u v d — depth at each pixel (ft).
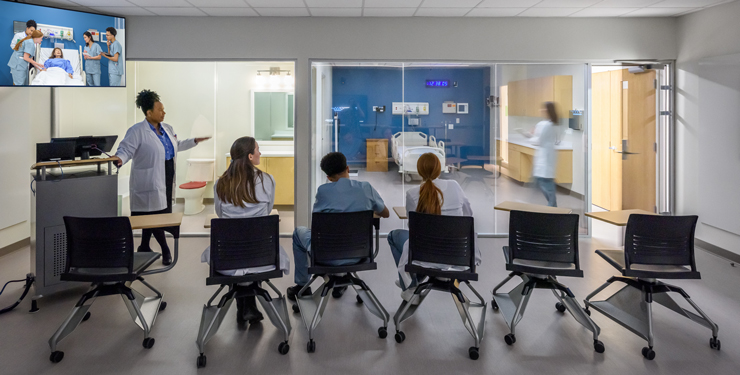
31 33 15.85
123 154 14.49
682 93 18.16
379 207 11.12
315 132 18.70
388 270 14.80
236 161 10.39
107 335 10.07
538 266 9.95
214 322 9.23
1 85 15.55
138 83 18.93
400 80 18.62
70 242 9.32
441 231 9.53
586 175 19.03
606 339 9.91
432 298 12.30
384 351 9.40
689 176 17.94
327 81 18.53
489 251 17.13
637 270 9.38
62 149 11.70
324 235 9.73
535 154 19.03
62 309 11.49
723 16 15.88
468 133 18.94
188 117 19.44
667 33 18.31
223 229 9.02
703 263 15.47
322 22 17.98
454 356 9.19
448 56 18.25
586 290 12.84
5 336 9.98
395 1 15.78
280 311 10.03
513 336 9.64
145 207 15.28
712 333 9.73
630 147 19.81
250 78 19.70
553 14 17.63
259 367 8.76
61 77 16.48
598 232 20.33
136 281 13.60
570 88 18.63
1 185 16.01
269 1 15.75
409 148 18.94
